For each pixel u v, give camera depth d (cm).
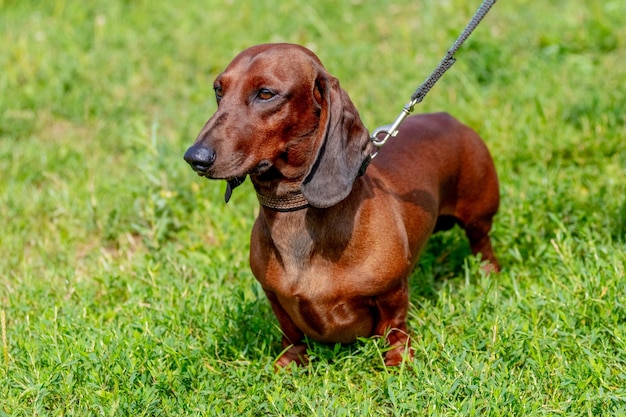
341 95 526
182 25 1295
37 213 865
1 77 1134
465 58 1099
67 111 1083
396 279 565
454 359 562
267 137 518
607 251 679
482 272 680
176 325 638
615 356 557
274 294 589
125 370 573
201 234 820
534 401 529
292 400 552
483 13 560
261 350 612
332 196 520
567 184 802
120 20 1323
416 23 1266
